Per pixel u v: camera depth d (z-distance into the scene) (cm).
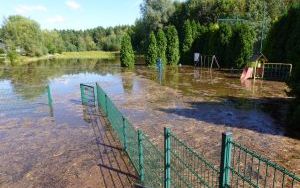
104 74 2425
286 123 911
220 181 299
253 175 549
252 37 2495
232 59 2595
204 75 2178
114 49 8062
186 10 4366
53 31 7531
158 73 2339
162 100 1289
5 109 1215
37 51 5603
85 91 1559
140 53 5050
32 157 694
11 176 602
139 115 1030
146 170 544
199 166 573
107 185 546
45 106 1248
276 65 2000
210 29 2867
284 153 669
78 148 739
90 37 8631
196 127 873
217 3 4112
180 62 3109
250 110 1090
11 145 780
